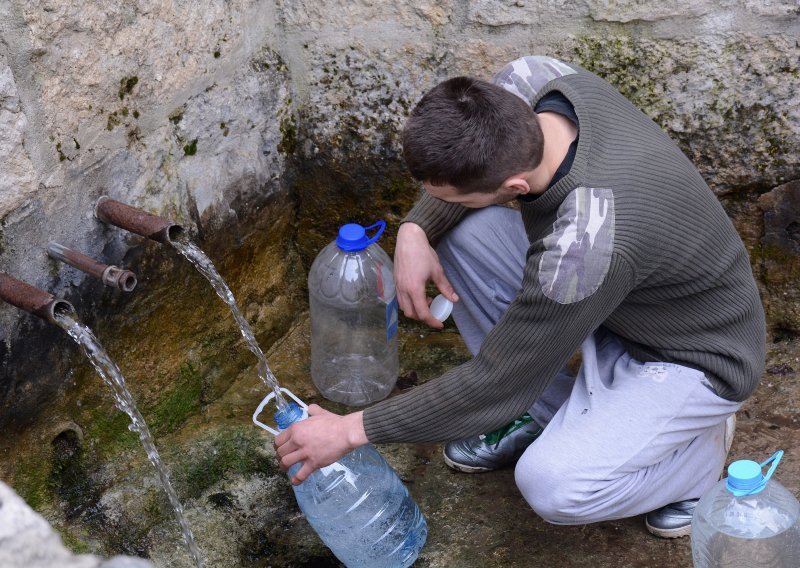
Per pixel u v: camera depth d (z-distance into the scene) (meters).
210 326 2.31
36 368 1.88
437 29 2.26
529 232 1.71
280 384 2.43
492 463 2.12
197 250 1.88
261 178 2.38
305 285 2.62
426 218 1.98
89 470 2.03
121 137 1.96
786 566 1.65
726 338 1.77
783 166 2.21
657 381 1.78
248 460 2.19
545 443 1.79
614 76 2.21
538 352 1.63
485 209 1.97
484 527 2.01
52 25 1.74
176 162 2.12
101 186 1.93
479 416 1.70
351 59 2.34
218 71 2.18
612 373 1.89
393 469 2.17
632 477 1.79
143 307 2.11
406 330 2.59
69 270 1.88
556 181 1.57
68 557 0.81
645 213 1.55
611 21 2.16
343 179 2.46
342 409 2.36
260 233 2.44
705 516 1.66
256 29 2.27
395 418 1.70
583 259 1.52
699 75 2.17
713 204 1.68
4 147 1.70
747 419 2.21
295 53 2.37
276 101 2.36
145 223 1.84
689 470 1.86
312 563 1.99
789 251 2.31
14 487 1.90
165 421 2.22
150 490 2.07
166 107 2.06
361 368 2.41
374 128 2.38
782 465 2.08
